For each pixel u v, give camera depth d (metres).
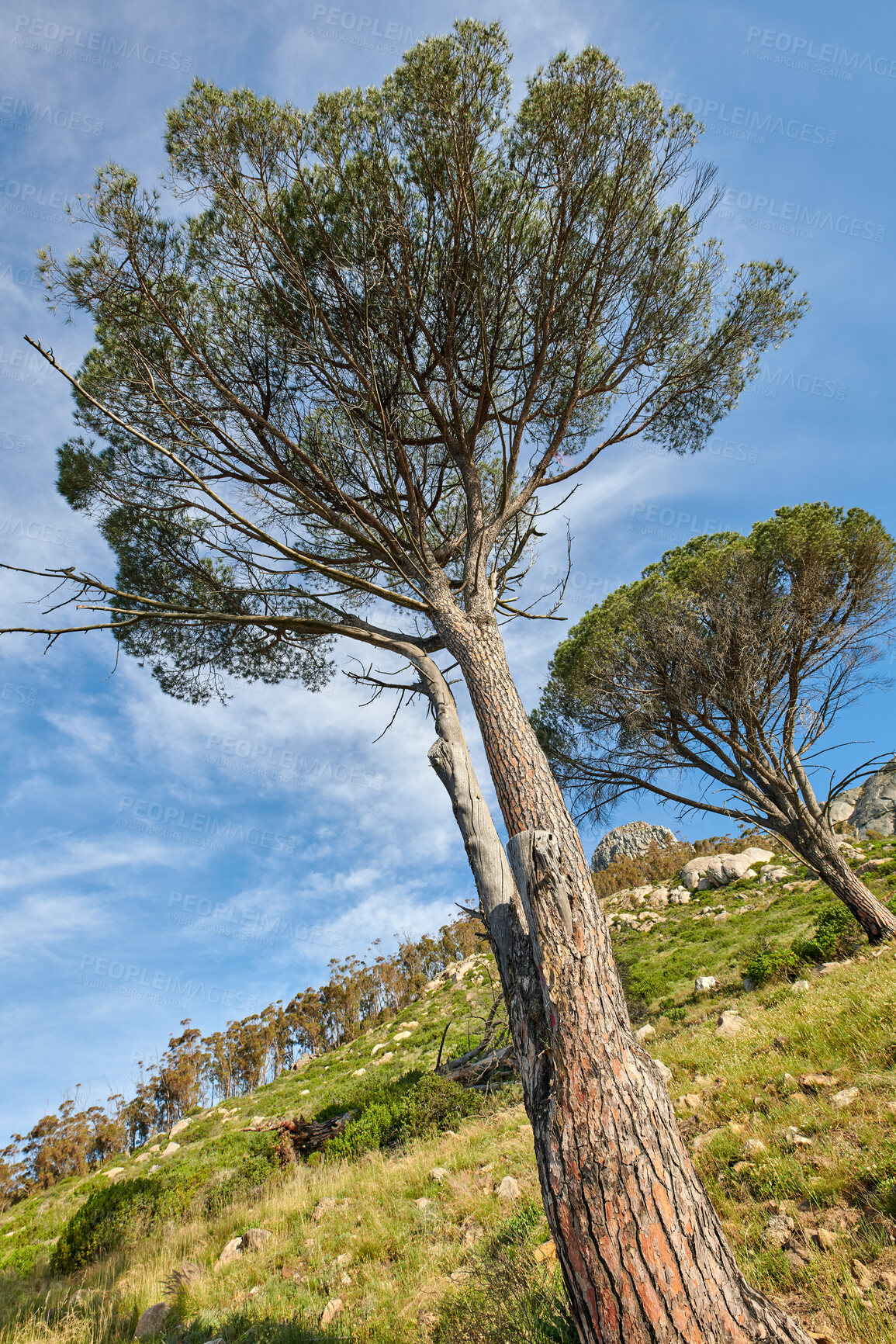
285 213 5.61
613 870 30.78
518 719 4.15
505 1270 3.79
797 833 11.27
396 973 26.72
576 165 5.41
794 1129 4.34
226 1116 18.20
